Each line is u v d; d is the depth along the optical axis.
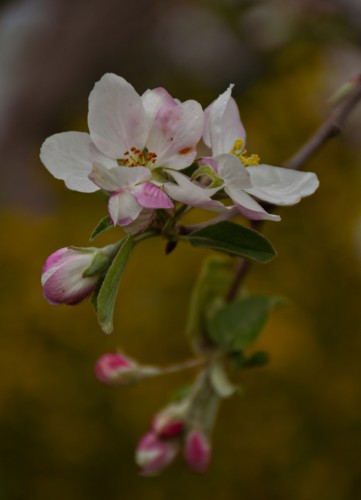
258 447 0.87
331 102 0.70
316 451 0.88
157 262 0.91
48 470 0.88
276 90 1.03
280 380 0.87
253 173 0.63
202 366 0.71
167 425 0.70
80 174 0.62
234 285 0.70
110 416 0.87
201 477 0.87
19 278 0.95
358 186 0.98
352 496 0.88
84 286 0.62
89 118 0.62
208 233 0.63
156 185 0.61
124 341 0.88
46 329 0.90
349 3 1.02
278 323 0.89
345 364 0.91
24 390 0.88
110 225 0.62
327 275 0.95
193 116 0.62
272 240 0.95
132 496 0.87
